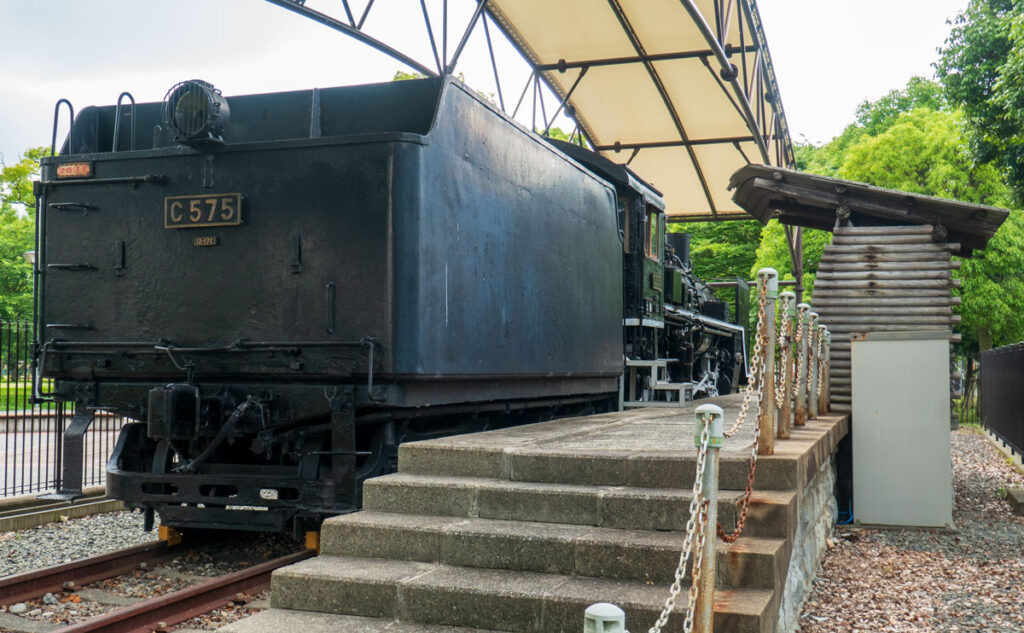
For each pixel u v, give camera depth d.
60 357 6.80
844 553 7.25
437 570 4.40
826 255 11.04
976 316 26.06
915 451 8.48
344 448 6.18
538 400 9.43
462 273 6.80
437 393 6.69
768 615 3.80
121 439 7.10
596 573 4.26
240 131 7.38
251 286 6.36
